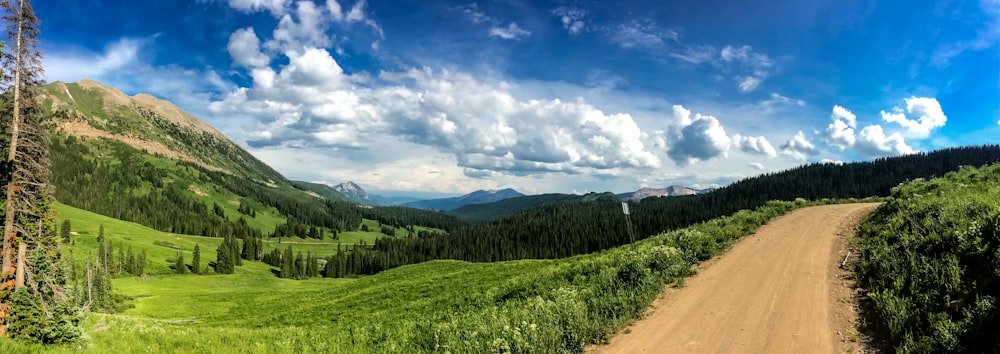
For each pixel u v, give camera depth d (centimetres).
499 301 2184
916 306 1002
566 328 1227
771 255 1920
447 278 3950
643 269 1700
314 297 5775
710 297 1393
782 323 1102
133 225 19900
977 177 2469
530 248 17450
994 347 749
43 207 2016
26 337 1661
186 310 6775
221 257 14688
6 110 1912
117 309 6956
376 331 2041
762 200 16388
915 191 2594
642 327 1193
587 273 2153
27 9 1958
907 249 1355
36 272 1948
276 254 18588
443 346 1382
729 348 984
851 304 1186
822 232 2358
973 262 1073
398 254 19112
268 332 2373
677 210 17225
